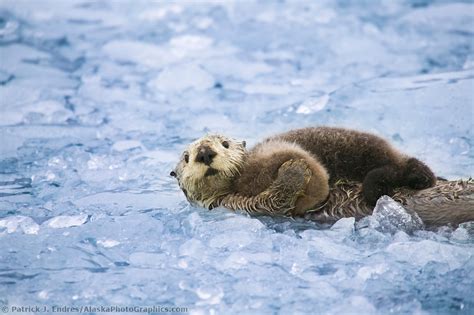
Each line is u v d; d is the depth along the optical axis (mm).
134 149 22469
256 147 18625
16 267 15219
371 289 13969
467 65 28250
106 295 14055
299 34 33438
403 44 31609
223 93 27156
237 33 33969
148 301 13883
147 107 26031
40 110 25531
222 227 16516
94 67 30234
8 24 34500
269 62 30312
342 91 25328
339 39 32531
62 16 36750
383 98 24531
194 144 18188
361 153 17500
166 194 19516
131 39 33406
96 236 16469
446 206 16391
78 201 18766
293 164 16703
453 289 13852
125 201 18859
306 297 13797
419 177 16562
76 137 23516
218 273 14727
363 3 37562
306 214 17375
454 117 22969
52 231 16828
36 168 21219
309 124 23266
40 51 31938
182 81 28078
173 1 38750
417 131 22453
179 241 16172
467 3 36156
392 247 15125
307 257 15273
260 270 14758
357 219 17000
